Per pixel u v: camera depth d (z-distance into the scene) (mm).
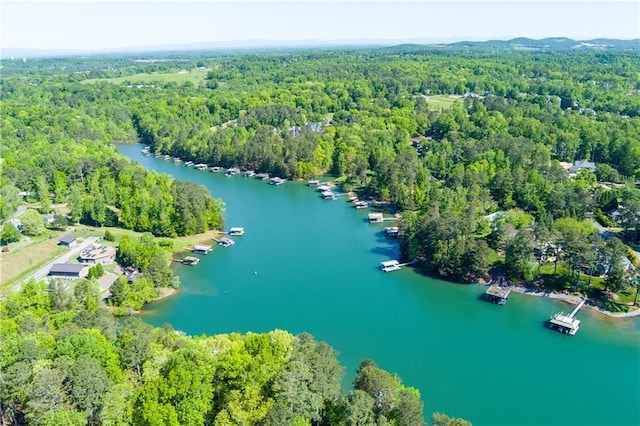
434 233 199125
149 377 97312
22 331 115000
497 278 188000
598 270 180250
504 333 156750
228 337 118000
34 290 147125
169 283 183625
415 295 181250
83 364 90438
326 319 164250
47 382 86062
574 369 138625
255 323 161125
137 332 113688
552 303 173750
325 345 104750
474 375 135875
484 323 162625
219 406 95875
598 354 145625
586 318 164375
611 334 155625
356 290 184875
